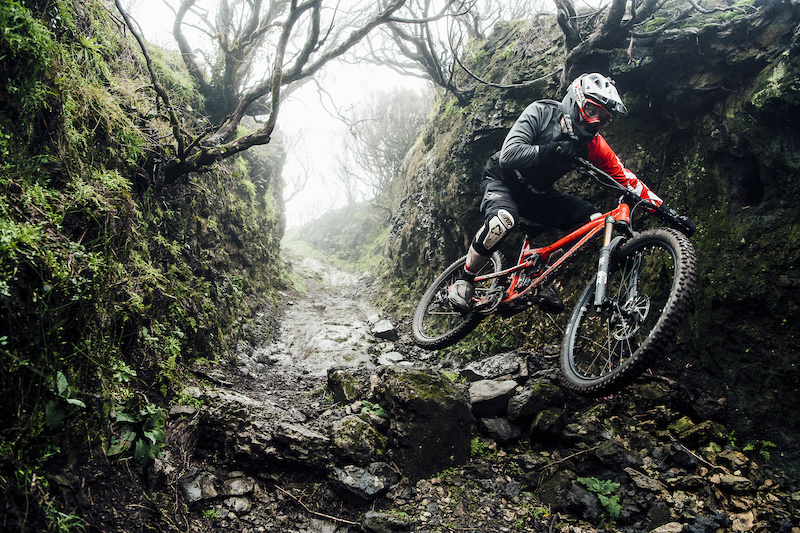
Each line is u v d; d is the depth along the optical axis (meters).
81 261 2.54
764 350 3.44
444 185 6.09
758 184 3.75
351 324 7.20
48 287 2.21
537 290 3.17
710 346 3.68
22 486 1.88
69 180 2.86
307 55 5.14
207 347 4.73
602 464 3.27
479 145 5.55
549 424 3.53
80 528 2.07
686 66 4.16
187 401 3.46
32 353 2.13
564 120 2.95
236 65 6.99
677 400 3.64
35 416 2.10
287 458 3.16
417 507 3.07
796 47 3.47
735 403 3.49
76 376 2.43
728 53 3.94
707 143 4.07
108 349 2.80
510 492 3.22
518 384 4.01
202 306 4.81
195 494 2.79
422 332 4.24
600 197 4.69
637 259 2.85
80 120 3.27
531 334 4.84
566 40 4.57
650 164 4.47
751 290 3.49
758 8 3.83
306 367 5.70
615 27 4.23
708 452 3.33
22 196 2.41
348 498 3.03
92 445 2.45
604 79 2.92
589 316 4.41
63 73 3.01
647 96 4.42
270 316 7.13
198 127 6.02
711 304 3.69
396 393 3.63
